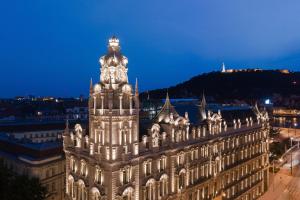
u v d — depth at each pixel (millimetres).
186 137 74500
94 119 61219
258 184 109062
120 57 62562
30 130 138625
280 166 145625
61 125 150000
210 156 83938
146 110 193000
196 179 79188
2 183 74188
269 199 106750
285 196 109000
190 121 86000
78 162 66938
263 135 115250
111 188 57094
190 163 76312
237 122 99250
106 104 58531
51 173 88000
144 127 70312
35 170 83438
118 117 57625
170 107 76500
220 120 88688
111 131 57188
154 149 65438
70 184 69688
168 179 69625
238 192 97750
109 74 60719
